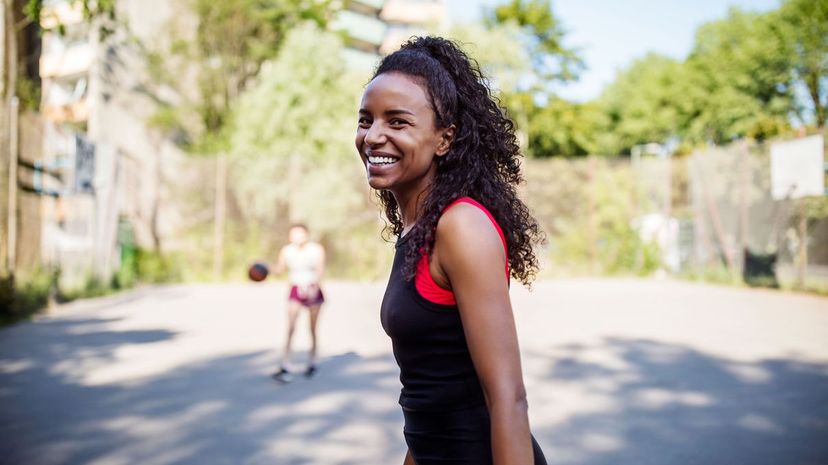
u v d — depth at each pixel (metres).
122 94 24.05
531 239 1.53
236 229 20.67
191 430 4.66
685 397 5.64
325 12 28.47
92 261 16.34
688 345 8.38
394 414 5.12
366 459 4.04
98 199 16.47
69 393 5.82
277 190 20.53
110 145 16.73
